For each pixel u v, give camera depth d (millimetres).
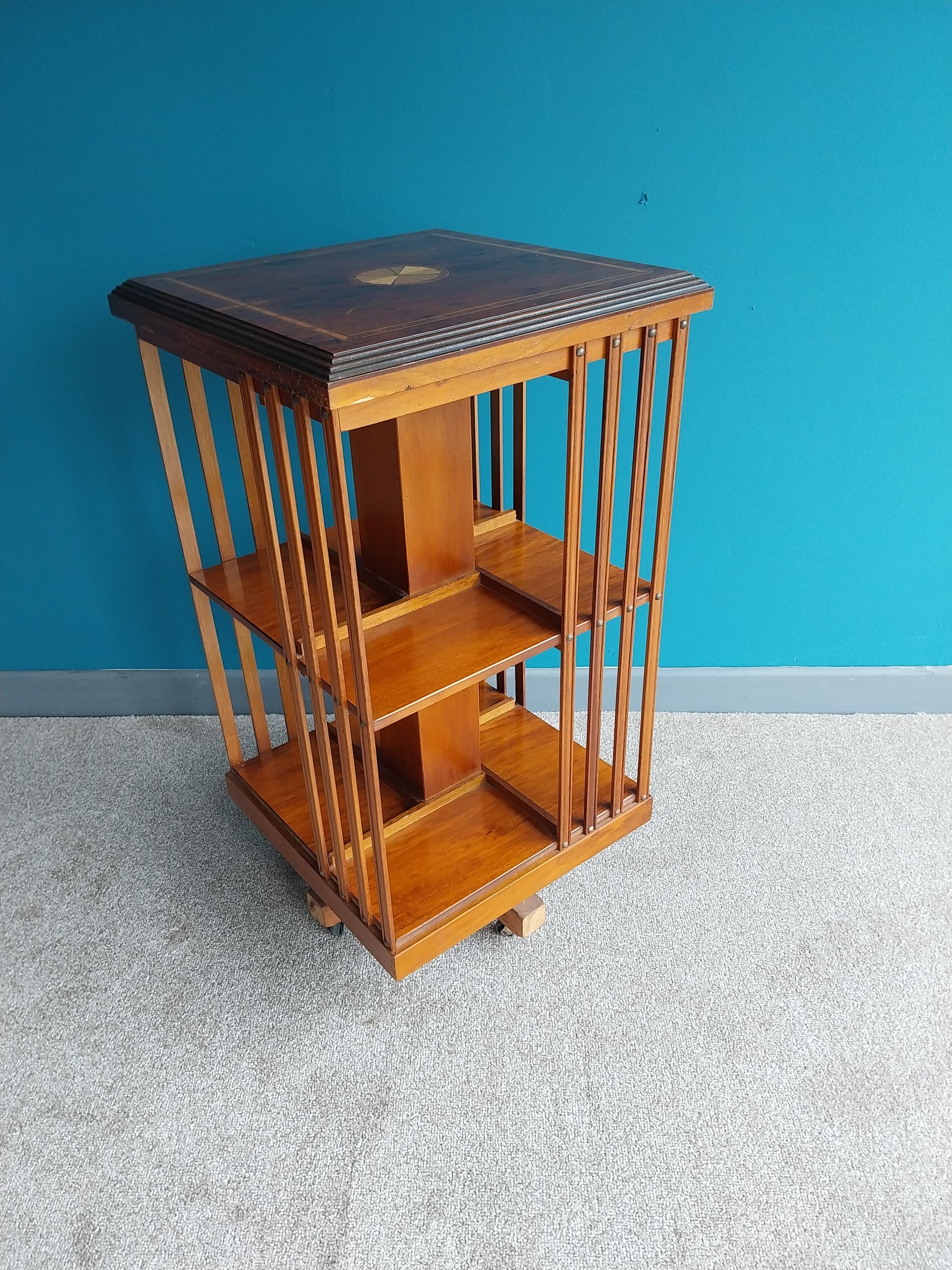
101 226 1578
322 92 1472
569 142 1512
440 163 1537
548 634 1254
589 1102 1301
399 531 1274
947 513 1845
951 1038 1378
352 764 1176
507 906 1406
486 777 1575
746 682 2064
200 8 1396
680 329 1146
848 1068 1338
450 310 1018
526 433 1674
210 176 1541
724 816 1795
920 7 1378
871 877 1656
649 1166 1225
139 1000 1463
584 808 1526
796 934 1549
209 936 1572
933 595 1947
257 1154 1251
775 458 1795
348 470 1784
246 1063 1365
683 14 1396
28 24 1397
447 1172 1224
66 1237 1169
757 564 1925
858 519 1859
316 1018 1431
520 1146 1251
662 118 1482
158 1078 1349
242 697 2092
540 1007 1438
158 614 2018
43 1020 1435
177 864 1717
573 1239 1152
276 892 1654
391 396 940
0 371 1713
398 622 1297
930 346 1666
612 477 1179
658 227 1579
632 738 1996
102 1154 1256
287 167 1538
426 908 1333
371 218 1591
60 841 1769
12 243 1587
